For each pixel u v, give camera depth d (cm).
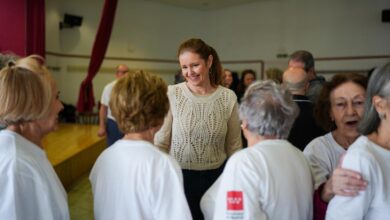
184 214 101
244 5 916
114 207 104
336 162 126
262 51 896
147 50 916
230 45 949
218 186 114
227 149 179
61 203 101
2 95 93
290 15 843
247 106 104
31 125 102
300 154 109
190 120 164
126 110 105
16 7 466
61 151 431
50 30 727
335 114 129
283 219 96
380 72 90
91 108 636
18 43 468
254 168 96
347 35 766
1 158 91
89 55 830
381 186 86
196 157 165
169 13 938
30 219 93
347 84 126
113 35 862
